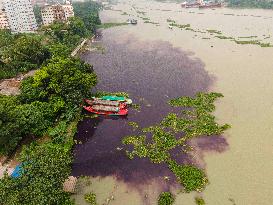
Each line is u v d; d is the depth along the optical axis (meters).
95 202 52.69
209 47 128.25
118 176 58.41
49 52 115.25
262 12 196.25
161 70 105.88
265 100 82.31
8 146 62.47
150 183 56.22
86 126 75.81
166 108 80.94
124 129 73.44
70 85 77.44
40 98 77.12
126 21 191.00
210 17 189.50
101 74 105.88
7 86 91.69
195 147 65.19
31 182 44.72
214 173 57.69
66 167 49.72
